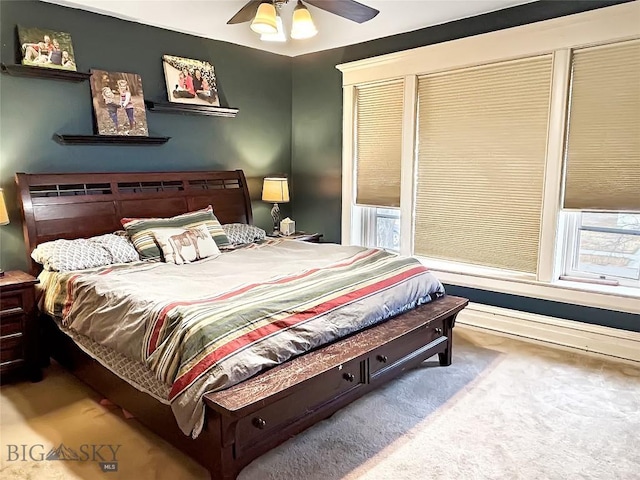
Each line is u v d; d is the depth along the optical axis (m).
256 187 4.88
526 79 3.49
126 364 2.35
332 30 4.18
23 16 3.21
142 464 2.14
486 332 3.81
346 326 2.45
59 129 3.45
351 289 2.64
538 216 3.55
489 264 3.88
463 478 2.03
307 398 2.18
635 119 3.07
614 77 3.12
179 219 3.66
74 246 3.11
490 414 2.55
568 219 3.53
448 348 3.14
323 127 4.84
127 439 2.34
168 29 3.99
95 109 3.57
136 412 2.39
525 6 3.43
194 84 4.17
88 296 2.62
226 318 2.10
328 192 4.91
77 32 3.46
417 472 2.07
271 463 2.14
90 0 3.35
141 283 2.65
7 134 3.22
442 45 3.83
